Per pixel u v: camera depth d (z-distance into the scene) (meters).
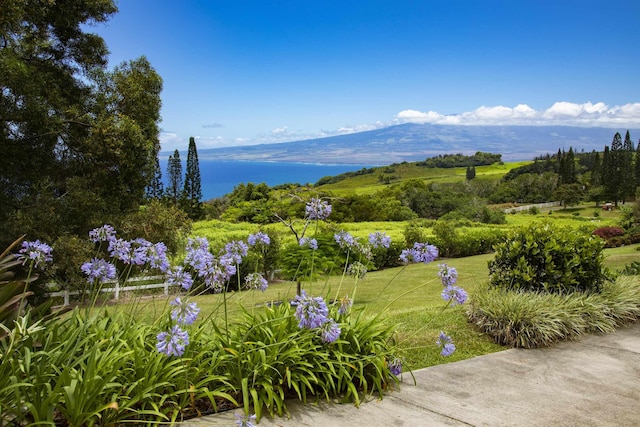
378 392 3.74
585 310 5.91
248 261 14.74
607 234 28.64
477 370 4.41
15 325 2.93
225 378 3.21
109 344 3.17
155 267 3.78
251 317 3.86
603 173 72.25
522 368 4.50
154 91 12.95
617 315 6.19
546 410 3.48
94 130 11.10
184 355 3.27
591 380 4.17
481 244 27.69
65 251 9.94
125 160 11.47
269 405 3.14
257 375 3.33
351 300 4.05
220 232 25.12
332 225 11.52
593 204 76.62
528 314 5.45
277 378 3.41
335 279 16.80
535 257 6.55
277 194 15.25
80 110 11.86
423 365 4.64
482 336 5.70
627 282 7.29
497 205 76.12
